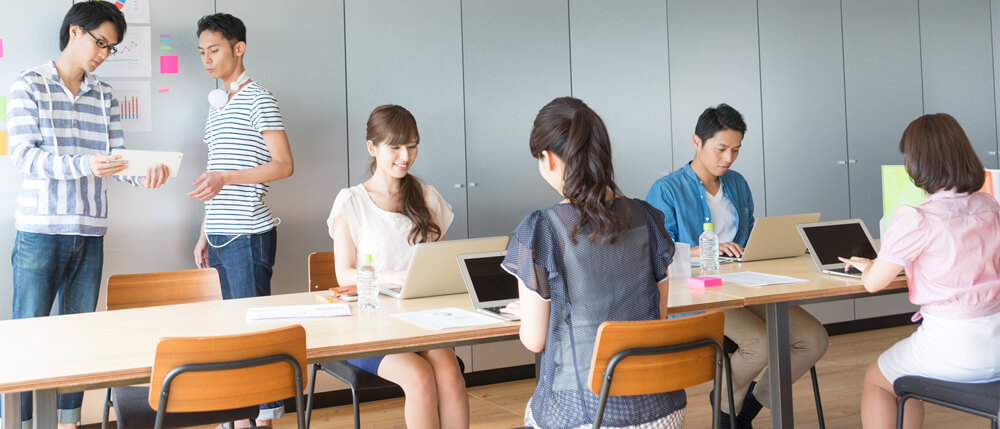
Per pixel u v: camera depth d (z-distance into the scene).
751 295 2.47
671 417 1.85
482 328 2.09
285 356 1.84
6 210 3.56
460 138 4.36
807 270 2.96
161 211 3.80
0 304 3.55
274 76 3.96
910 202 3.08
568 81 4.61
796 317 2.98
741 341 2.98
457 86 4.35
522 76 4.50
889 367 2.45
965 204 2.31
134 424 2.17
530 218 1.79
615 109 4.71
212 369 1.76
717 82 4.98
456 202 4.35
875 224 5.46
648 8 4.79
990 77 5.82
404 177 2.90
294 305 2.48
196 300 2.90
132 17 3.71
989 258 2.26
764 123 5.10
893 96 5.49
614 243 1.79
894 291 2.68
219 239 3.59
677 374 1.86
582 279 1.77
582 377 1.76
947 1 5.67
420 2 4.27
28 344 1.97
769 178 5.11
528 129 4.53
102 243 3.51
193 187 3.85
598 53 4.67
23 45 3.59
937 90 5.64
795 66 5.19
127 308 2.71
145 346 1.94
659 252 1.86
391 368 2.47
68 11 3.44
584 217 1.74
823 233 2.99
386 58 4.20
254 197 3.60
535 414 1.81
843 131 5.34
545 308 1.78
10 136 3.22
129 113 3.72
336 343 1.94
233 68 3.67
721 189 3.52
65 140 3.30
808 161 5.23
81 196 3.35
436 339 2.04
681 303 2.35
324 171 4.09
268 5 3.95
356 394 2.56
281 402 3.46
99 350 1.90
